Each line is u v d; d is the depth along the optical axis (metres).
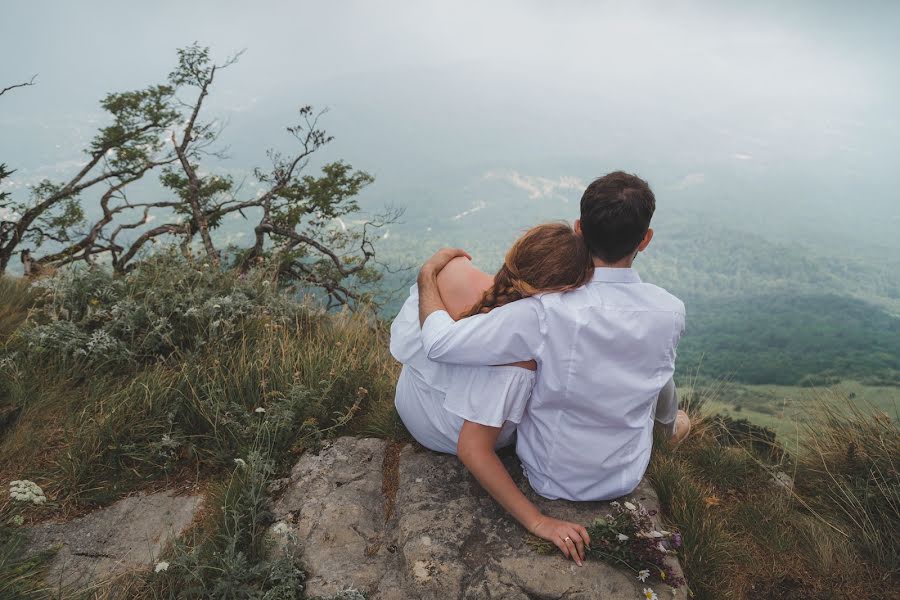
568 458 1.58
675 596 1.44
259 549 1.68
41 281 3.18
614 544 1.50
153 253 3.64
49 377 2.53
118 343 2.74
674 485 1.99
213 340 2.80
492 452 1.53
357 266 9.31
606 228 1.38
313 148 11.21
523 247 1.43
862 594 1.85
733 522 2.16
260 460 1.89
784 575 1.91
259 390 2.42
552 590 1.43
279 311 3.35
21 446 2.18
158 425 2.23
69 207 11.00
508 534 1.62
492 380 1.47
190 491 2.04
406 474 1.90
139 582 1.66
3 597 1.56
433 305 1.60
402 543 1.60
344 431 2.36
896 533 2.04
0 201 5.71
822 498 2.29
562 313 1.38
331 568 1.58
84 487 2.02
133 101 11.25
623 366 1.44
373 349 3.14
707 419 2.90
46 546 1.80
